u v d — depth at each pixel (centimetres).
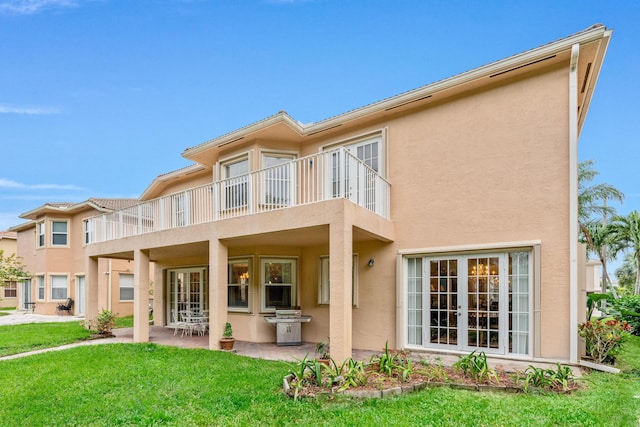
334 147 1027
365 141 969
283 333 981
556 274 696
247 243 1005
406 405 500
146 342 1036
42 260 2089
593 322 712
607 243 2134
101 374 679
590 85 821
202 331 1212
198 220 1032
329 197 845
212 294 912
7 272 2131
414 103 873
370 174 834
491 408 483
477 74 773
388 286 886
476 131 801
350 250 694
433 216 838
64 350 915
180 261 1431
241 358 795
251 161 1077
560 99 715
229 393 566
